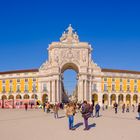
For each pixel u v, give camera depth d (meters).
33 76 84.81
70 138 14.52
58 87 79.00
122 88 87.31
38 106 64.12
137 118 29.30
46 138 14.45
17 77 86.88
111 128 19.22
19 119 26.84
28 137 14.75
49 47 83.12
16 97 86.69
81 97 79.19
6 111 44.78
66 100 101.06
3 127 19.53
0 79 89.50
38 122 23.77
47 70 82.56
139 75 90.56
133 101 89.06
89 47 82.81
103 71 84.81
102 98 83.94
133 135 15.82
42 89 82.88
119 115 34.53
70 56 81.00
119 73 87.06
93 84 83.50
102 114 36.62
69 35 82.31
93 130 18.02
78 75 81.12
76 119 27.09
